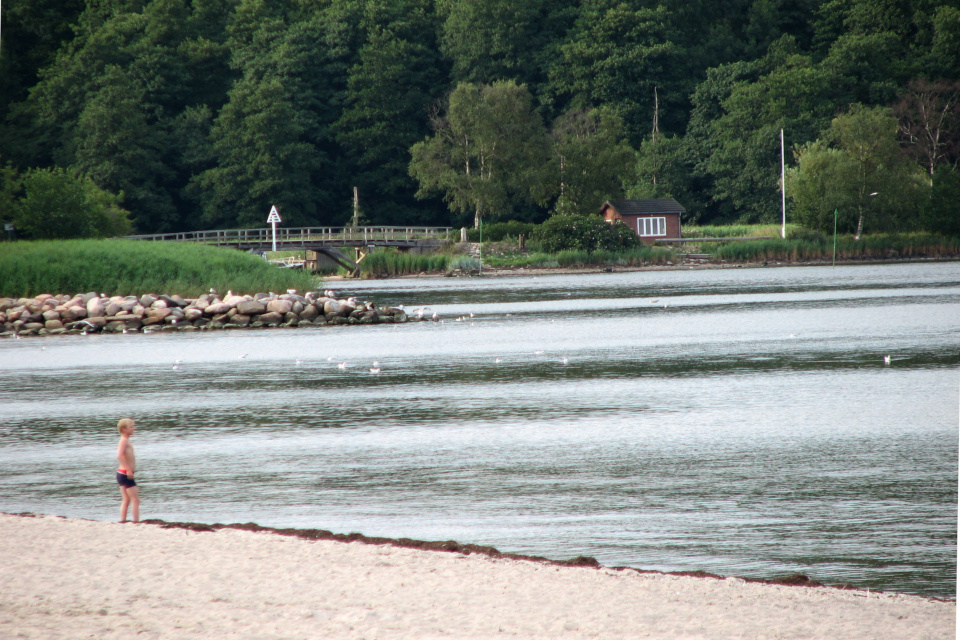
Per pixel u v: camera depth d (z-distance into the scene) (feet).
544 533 211.61
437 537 209.36
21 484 259.60
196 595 149.07
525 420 345.31
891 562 190.49
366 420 349.41
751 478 257.96
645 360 499.10
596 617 140.56
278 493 247.50
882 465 269.85
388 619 138.62
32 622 136.26
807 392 391.45
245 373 478.59
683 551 198.29
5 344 631.15
